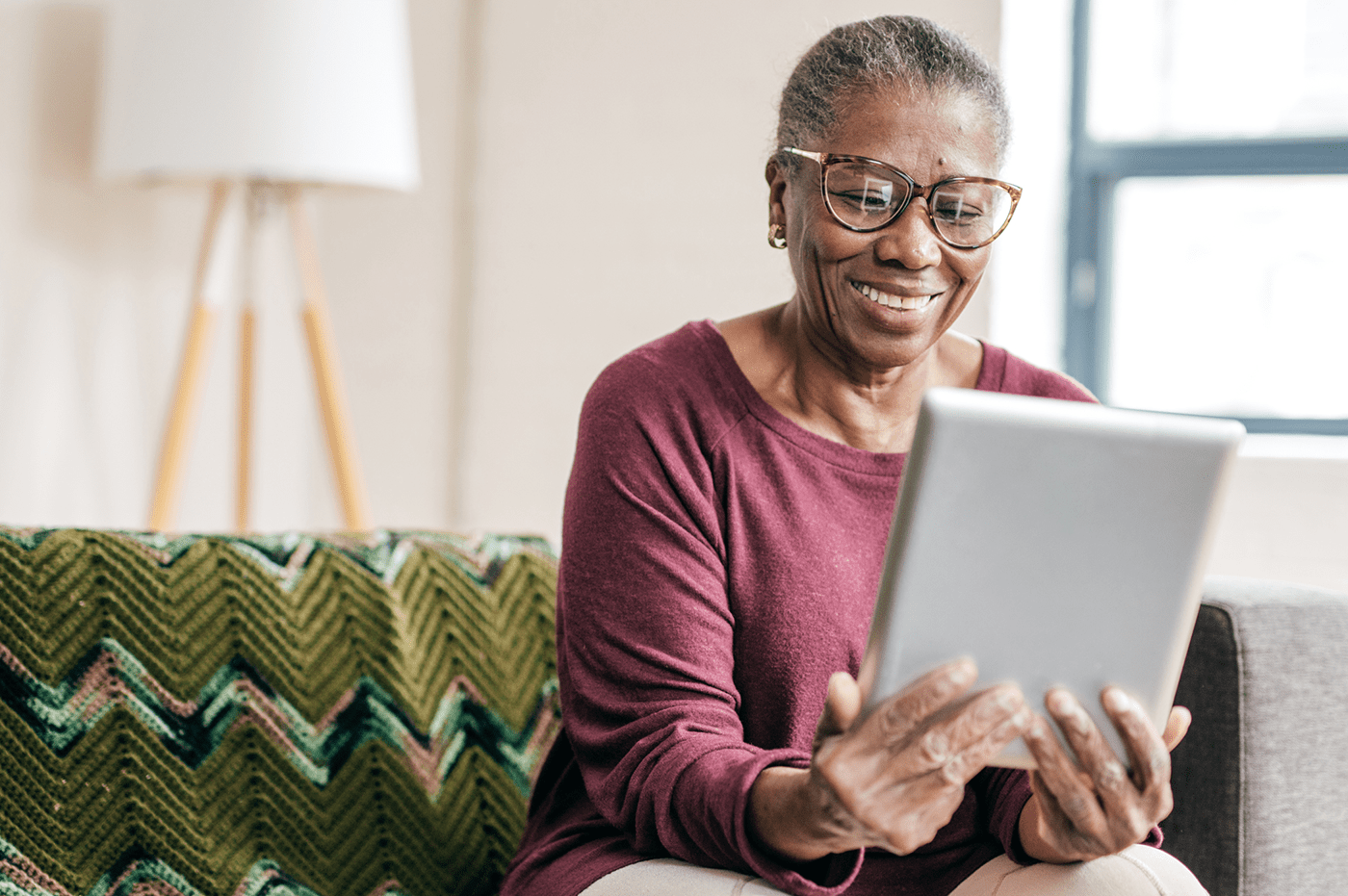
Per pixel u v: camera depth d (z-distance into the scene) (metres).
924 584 0.77
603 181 3.14
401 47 2.50
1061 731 0.81
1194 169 3.14
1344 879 1.24
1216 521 0.79
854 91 1.07
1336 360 3.11
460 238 3.22
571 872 0.98
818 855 0.84
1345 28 3.06
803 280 1.11
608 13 3.13
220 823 1.13
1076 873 0.93
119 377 2.58
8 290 2.31
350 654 1.24
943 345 1.25
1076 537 0.77
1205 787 1.23
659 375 1.12
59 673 1.10
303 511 3.17
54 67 2.40
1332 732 1.24
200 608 1.18
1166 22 3.16
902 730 0.77
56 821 1.07
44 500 2.39
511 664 1.34
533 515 3.19
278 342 3.05
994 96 1.08
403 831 1.22
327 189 2.71
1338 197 3.09
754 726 1.08
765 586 1.08
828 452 1.12
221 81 2.27
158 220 2.68
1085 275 3.22
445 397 3.23
